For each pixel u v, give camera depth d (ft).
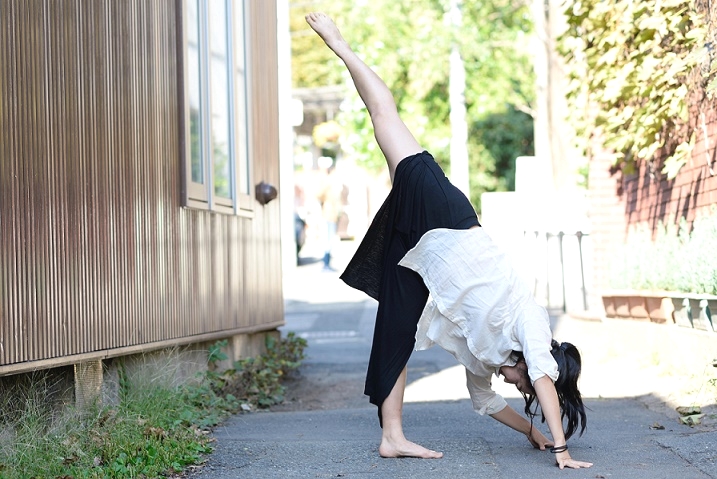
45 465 15.57
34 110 17.28
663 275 27.30
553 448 15.61
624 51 28.68
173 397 21.56
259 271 30.53
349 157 100.68
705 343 23.57
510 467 15.78
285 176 78.74
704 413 20.15
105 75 20.17
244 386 26.66
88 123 19.33
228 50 27.99
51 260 17.71
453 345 16.57
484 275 16.15
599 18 29.55
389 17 78.07
